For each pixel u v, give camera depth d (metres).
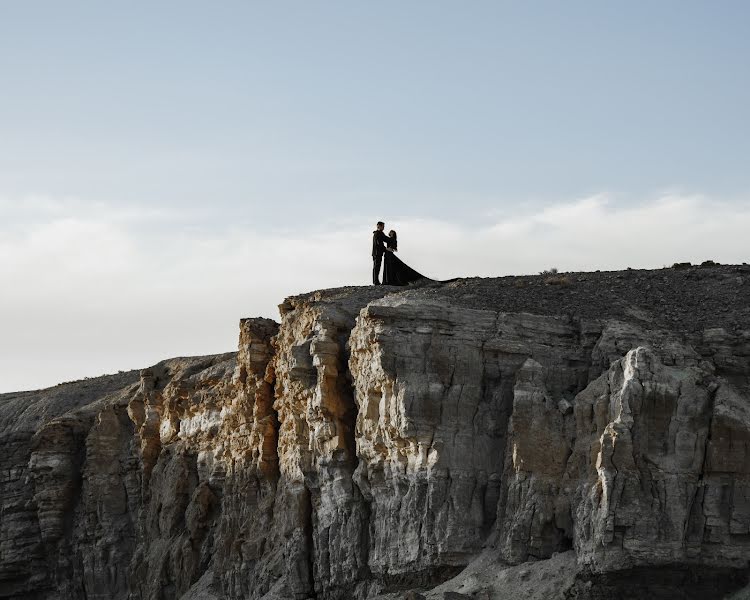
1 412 99.50
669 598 61.31
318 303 73.56
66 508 93.50
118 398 93.75
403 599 63.12
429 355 67.31
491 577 63.78
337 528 70.94
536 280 72.69
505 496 65.50
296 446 73.44
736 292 70.12
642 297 70.56
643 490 61.78
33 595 93.38
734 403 62.97
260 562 75.88
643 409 62.59
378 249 78.62
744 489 61.88
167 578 83.50
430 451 66.62
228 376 84.56
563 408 65.38
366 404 68.75
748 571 61.41
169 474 86.06
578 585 61.47
